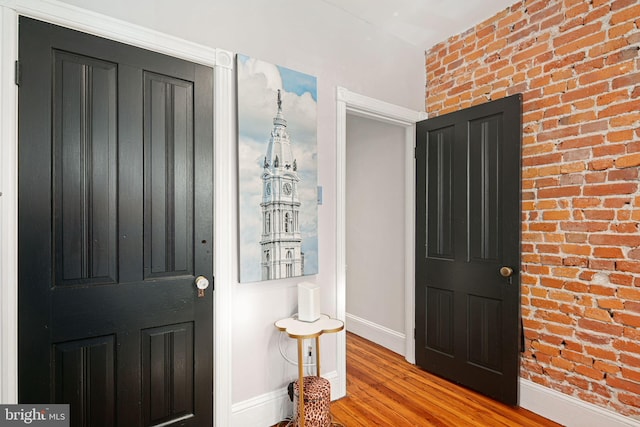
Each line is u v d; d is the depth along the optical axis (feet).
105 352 4.83
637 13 5.52
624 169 5.65
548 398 6.59
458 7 7.33
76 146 4.62
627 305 5.62
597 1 5.98
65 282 4.56
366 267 10.98
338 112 7.30
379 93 8.11
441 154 8.31
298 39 6.75
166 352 5.29
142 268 5.08
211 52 5.68
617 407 5.72
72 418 4.59
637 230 5.51
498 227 7.18
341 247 7.34
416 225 8.91
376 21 7.85
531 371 6.88
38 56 4.38
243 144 5.91
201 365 5.57
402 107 8.59
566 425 6.31
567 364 6.35
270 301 6.34
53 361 4.49
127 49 4.97
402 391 7.64
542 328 6.70
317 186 6.91
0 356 4.15
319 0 7.06
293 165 6.49
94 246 4.74
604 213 5.87
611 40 5.81
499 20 7.48
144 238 5.09
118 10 4.93
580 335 6.18
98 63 4.78
